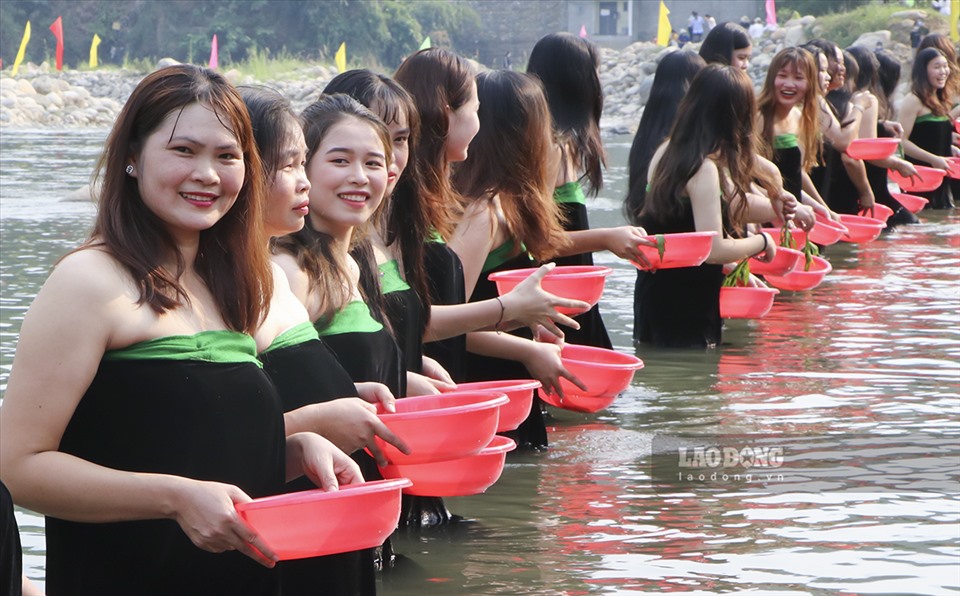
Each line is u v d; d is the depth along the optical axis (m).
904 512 5.29
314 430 3.76
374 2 83.38
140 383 3.21
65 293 3.14
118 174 3.25
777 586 4.48
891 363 8.10
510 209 6.23
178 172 3.21
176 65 3.32
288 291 4.01
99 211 3.28
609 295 10.78
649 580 4.56
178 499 3.10
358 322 4.41
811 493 5.57
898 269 11.73
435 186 5.23
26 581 2.92
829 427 6.62
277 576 3.46
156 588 3.30
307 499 3.20
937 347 8.57
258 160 3.42
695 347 8.68
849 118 13.33
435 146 5.22
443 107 5.21
